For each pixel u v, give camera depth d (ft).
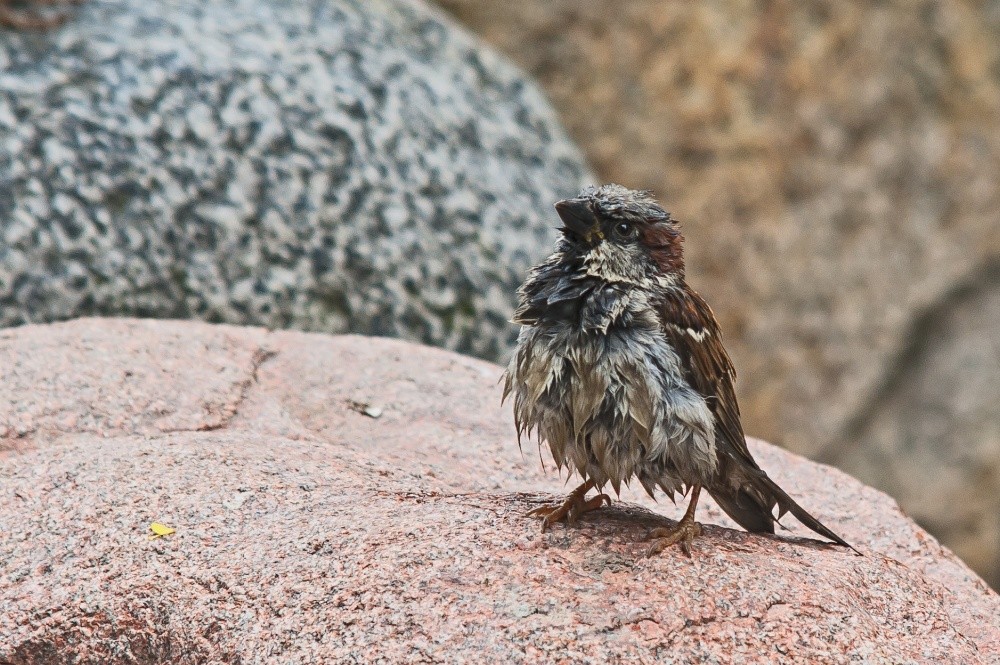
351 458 25.03
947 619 21.40
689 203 53.42
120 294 36.50
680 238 22.77
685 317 22.12
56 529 21.77
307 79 40.86
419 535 21.21
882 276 54.29
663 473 21.94
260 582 20.39
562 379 21.54
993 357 54.60
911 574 22.43
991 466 54.54
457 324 39.83
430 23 46.21
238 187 38.42
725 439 22.35
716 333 22.90
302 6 43.47
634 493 27.40
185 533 21.50
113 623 20.48
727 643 19.27
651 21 53.62
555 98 53.88
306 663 19.11
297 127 39.75
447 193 41.06
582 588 20.03
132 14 40.68
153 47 39.70
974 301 55.11
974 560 54.85
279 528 21.57
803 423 54.08
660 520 22.75
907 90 54.19
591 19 53.72
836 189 53.93
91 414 26.40
